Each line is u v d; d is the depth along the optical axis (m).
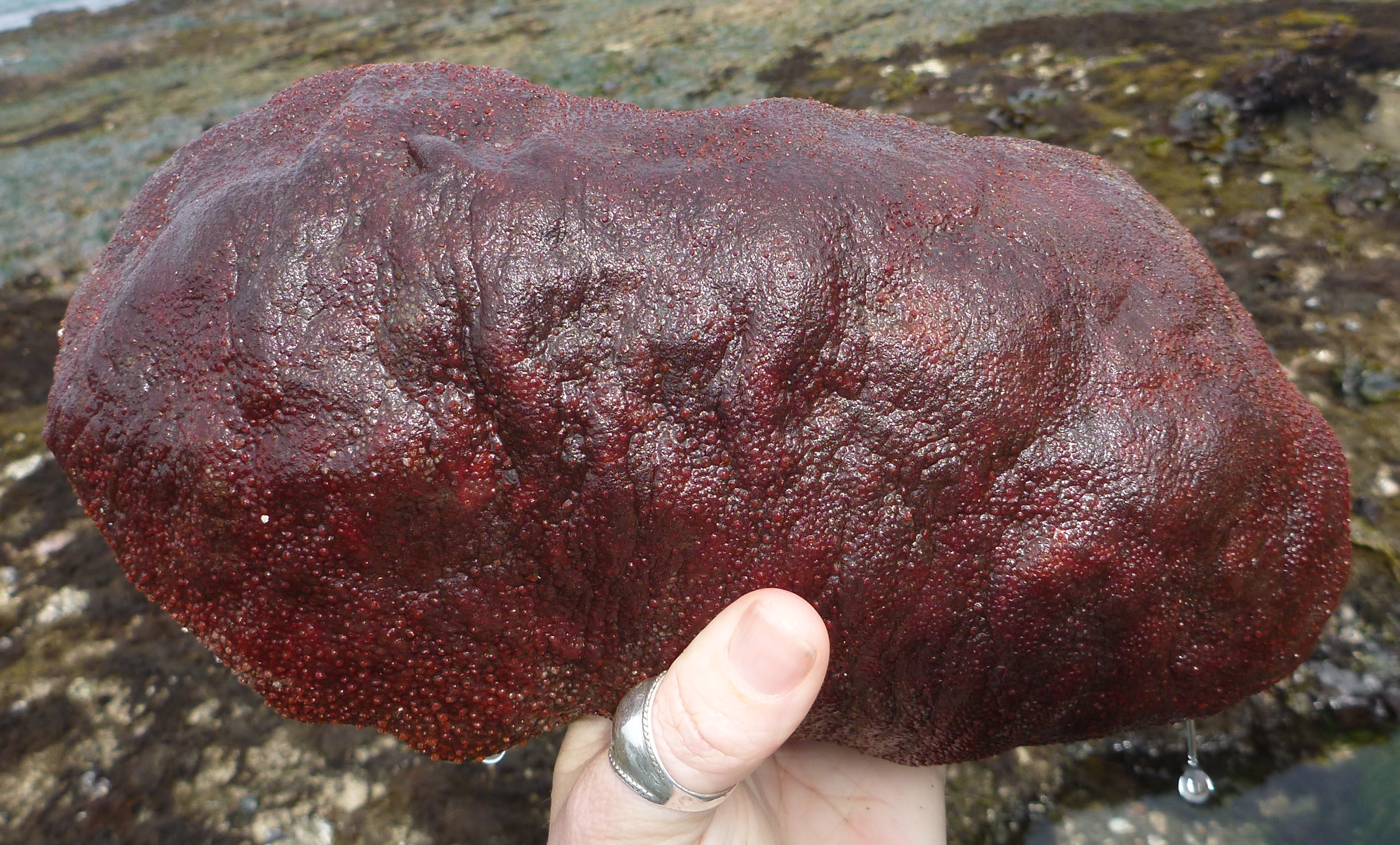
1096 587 0.18
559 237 0.17
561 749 0.25
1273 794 0.27
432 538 0.18
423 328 0.17
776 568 0.18
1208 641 0.19
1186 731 0.27
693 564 0.18
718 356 0.17
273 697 0.19
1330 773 0.27
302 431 0.17
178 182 0.20
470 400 0.17
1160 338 0.18
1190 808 0.27
